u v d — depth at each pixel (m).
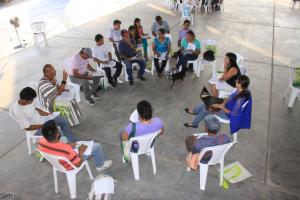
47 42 8.85
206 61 6.19
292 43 8.34
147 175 3.96
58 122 4.35
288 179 3.85
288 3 12.95
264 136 4.67
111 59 6.25
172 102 5.63
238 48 8.01
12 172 4.09
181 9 11.13
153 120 3.62
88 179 3.92
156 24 7.41
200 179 3.68
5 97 5.97
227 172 3.97
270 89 6.00
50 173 4.05
